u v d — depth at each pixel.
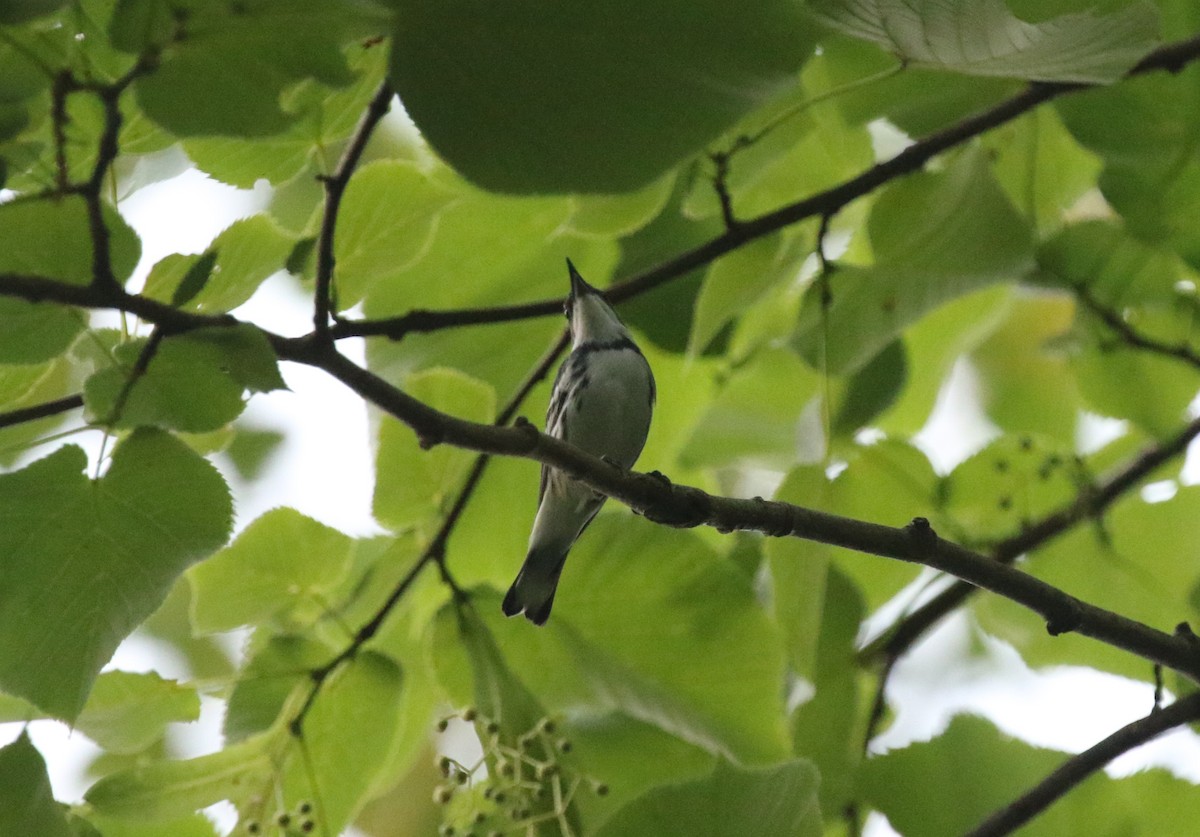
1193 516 10.10
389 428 8.46
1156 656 7.39
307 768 7.69
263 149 6.75
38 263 5.73
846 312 9.21
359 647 8.08
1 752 6.26
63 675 5.89
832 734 9.23
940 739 8.99
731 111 5.40
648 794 6.97
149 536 5.92
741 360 10.95
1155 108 8.88
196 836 7.96
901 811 8.88
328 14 4.53
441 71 5.14
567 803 7.45
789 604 8.03
